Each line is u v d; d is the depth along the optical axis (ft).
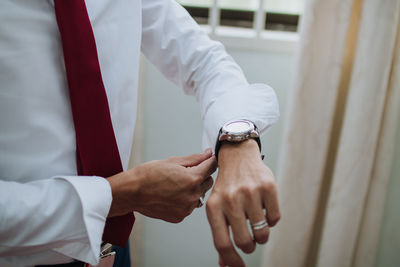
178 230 5.10
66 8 1.59
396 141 4.44
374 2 3.44
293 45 4.34
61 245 1.51
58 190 1.46
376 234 4.46
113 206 1.63
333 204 4.19
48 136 1.65
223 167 1.60
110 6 1.82
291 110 3.90
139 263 4.86
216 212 1.40
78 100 1.67
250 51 4.43
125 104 1.98
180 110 4.65
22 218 1.35
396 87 3.85
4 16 1.47
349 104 3.83
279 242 4.39
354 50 3.89
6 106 1.54
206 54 2.15
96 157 1.76
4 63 1.49
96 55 1.68
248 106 1.87
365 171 4.03
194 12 5.00
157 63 2.39
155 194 1.65
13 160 1.62
